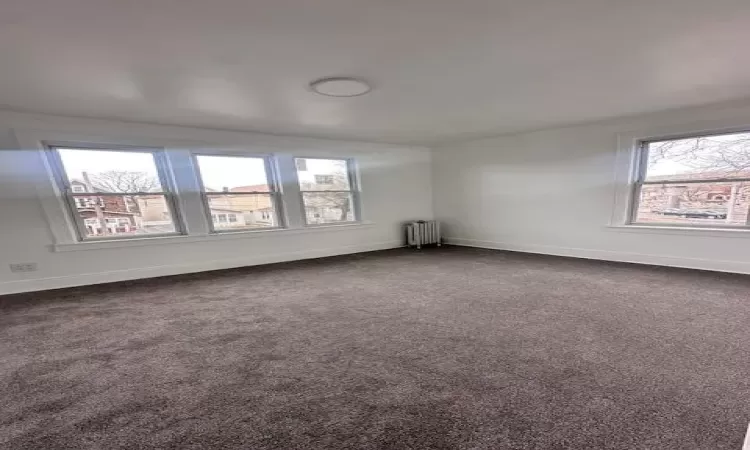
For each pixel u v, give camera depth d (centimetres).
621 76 232
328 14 143
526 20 153
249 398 153
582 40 175
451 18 149
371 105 298
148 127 362
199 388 162
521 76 230
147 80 218
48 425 137
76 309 277
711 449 114
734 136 319
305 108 302
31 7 126
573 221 437
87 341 217
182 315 262
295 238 482
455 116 349
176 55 180
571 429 126
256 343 210
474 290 308
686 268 353
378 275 380
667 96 286
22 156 316
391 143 552
